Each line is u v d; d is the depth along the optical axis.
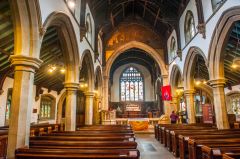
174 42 17.03
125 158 3.30
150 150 9.43
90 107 13.78
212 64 9.94
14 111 5.32
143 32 20.22
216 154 3.64
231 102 17.56
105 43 19.69
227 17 8.41
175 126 11.01
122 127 10.10
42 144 4.68
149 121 18.81
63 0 8.26
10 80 11.86
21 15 5.62
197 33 11.61
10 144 5.16
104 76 19.33
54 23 7.92
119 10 17.70
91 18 14.20
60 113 18.92
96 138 5.43
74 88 9.99
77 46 9.93
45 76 14.51
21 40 5.67
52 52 11.74
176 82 17.92
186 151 6.55
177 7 15.22
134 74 32.38
